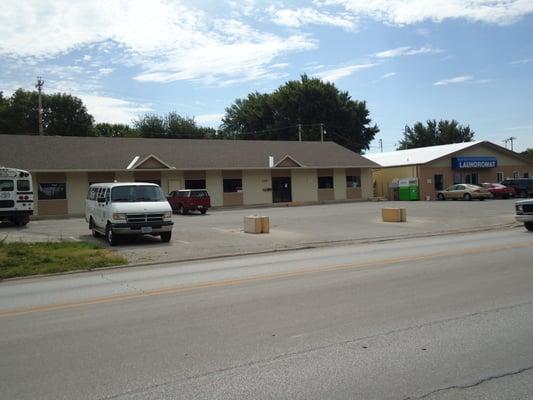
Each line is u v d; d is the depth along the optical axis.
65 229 24.25
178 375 4.90
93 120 70.56
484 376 4.75
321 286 9.09
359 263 11.83
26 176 26.47
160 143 42.38
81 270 12.57
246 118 74.62
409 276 9.78
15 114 63.41
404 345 5.62
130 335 6.31
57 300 8.74
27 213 26.36
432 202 42.16
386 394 4.39
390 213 24.28
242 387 4.58
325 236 18.97
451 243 15.72
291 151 46.84
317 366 5.05
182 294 8.82
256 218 20.19
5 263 12.82
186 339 6.05
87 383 4.76
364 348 5.55
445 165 49.84
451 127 92.31
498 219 24.44
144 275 11.43
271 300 8.05
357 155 49.41
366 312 7.08
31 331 6.67
